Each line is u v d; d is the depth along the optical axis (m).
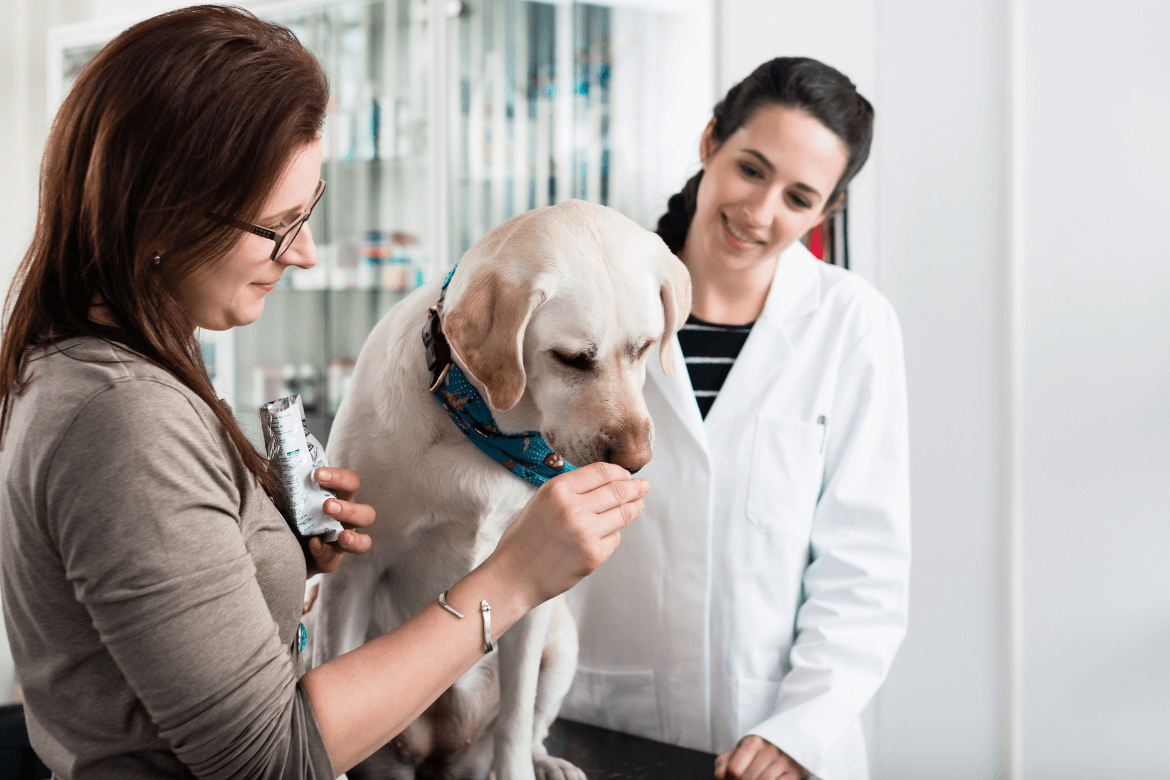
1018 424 1.86
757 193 1.25
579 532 0.67
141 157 0.56
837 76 1.25
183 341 0.62
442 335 0.94
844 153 1.26
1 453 0.56
